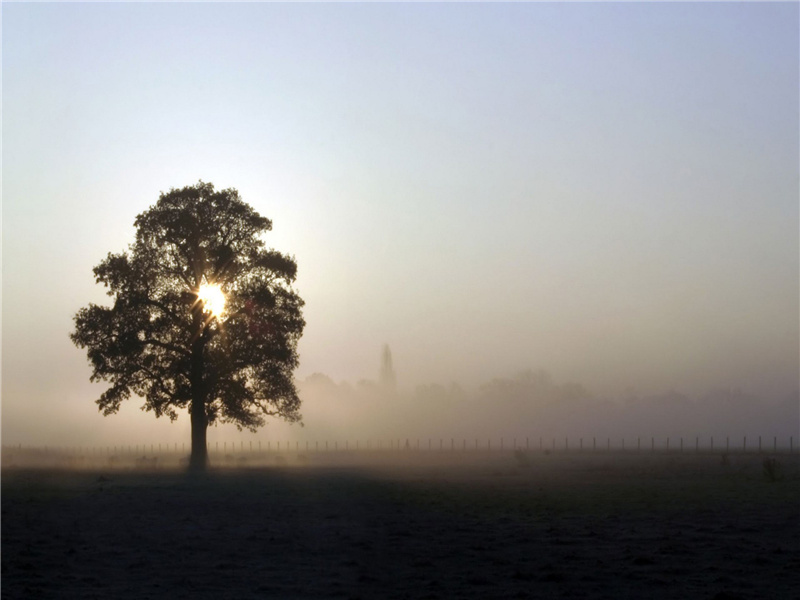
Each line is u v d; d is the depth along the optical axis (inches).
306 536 930.7
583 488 1581.0
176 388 2380.7
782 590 630.5
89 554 821.2
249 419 2452.0
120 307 2330.2
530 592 630.5
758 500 1302.9
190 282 2425.0
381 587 652.1
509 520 1064.8
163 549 847.7
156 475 2133.4
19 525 1057.5
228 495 1477.6
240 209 2453.2
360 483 1771.7
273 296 2427.4
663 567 724.0
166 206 2421.3
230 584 668.1
